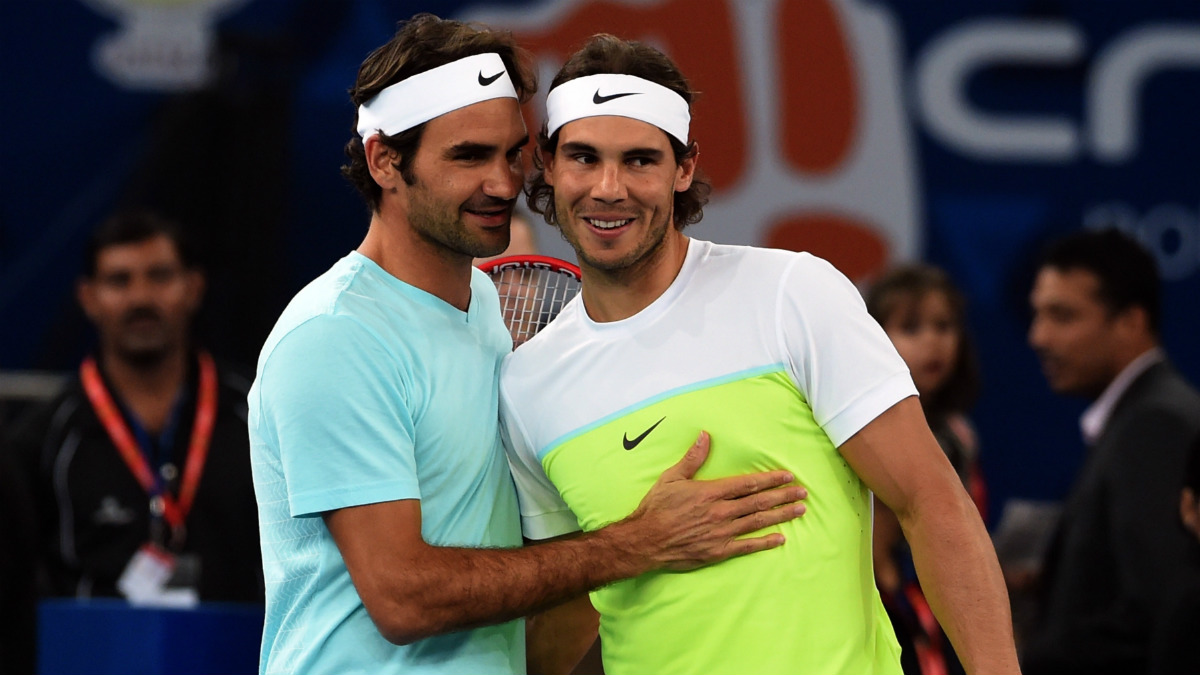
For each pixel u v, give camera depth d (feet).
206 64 83.41
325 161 83.87
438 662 35.37
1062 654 50.88
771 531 34.58
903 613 52.85
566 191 34.58
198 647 47.11
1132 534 49.29
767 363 34.81
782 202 84.33
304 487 34.32
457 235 35.70
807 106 84.38
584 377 35.86
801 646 34.12
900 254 84.53
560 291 42.16
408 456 34.81
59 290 83.10
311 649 35.53
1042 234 84.74
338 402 34.37
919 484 33.86
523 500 37.76
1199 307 84.58
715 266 36.01
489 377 36.99
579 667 51.01
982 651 32.81
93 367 63.72
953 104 84.74
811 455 34.83
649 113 34.35
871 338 34.53
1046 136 84.89
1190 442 49.98
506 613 34.17
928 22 84.94
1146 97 84.89
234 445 62.64
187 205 81.51
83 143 83.46
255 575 61.67
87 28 83.56
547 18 83.46
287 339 35.19
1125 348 57.11
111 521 61.11
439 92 35.37
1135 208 84.79
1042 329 58.54
